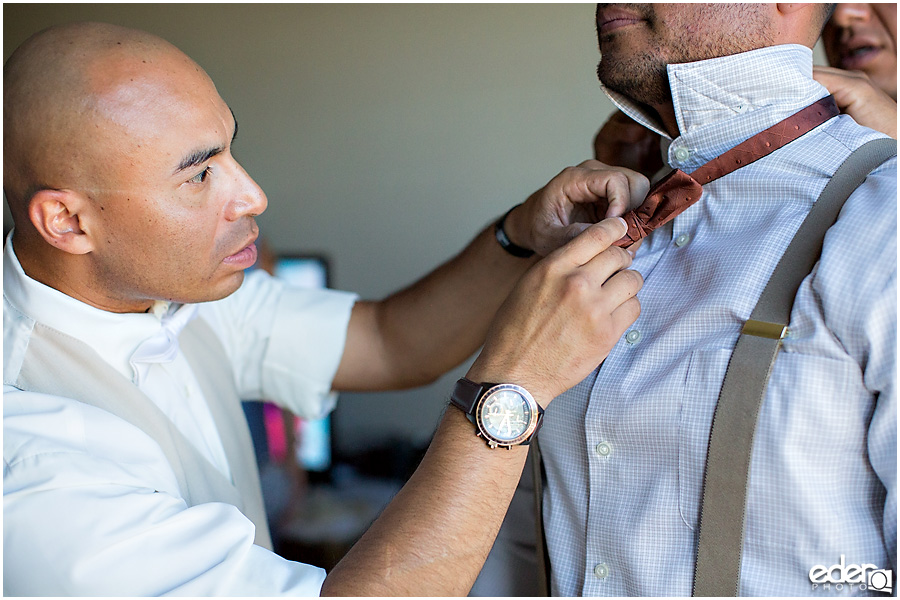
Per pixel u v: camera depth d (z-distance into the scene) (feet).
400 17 12.94
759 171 2.79
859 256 2.30
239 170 3.19
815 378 2.33
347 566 2.55
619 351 2.85
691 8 2.72
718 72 2.77
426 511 2.55
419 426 12.47
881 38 4.47
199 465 3.50
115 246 3.04
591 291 2.56
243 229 3.25
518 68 12.81
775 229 2.62
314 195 13.43
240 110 13.35
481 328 4.13
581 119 12.72
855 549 2.34
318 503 10.99
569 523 2.99
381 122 13.19
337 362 4.37
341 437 12.13
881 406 2.21
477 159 13.05
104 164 2.85
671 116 3.05
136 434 3.01
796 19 2.77
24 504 2.55
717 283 2.66
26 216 3.06
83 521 2.54
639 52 2.86
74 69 2.84
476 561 2.57
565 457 2.98
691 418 2.54
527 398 2.55
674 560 2.59
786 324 2.42
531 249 3.66
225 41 13.20
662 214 2.76
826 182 2.62
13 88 2.88
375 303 4.51
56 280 3.24
